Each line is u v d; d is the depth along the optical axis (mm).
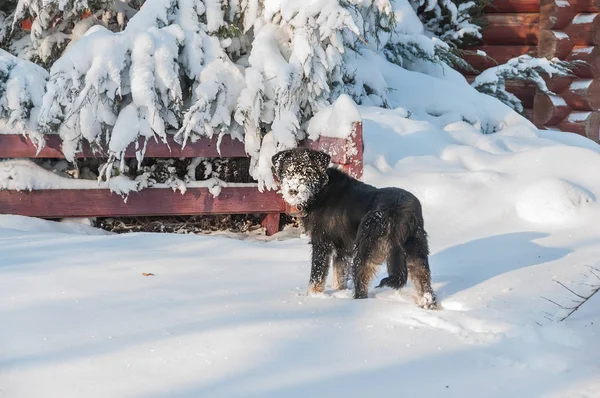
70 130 6641
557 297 4238
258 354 3191
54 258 5023
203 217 7605
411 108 9180
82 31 8211
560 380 2947
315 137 6785
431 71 10352
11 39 8719
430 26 12031
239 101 6863
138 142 6773
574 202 6070
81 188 6871
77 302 3967
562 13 11703
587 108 11875
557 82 11914
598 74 11789
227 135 7012
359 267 4391
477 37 12094
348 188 4715
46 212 6836
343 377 2951
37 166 6855
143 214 7035
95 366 3047
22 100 6551
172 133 6918
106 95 6688
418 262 4250
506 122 9195
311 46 6961
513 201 6281
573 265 4930
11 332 3459
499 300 4223
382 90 8852
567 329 3453
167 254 5285
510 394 2805
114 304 3945
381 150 6996
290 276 4832
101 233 6961
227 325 3590
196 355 3172
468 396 2783
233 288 4410
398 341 3408
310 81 7039
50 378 2926
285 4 6969
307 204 4676
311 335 3467
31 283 4344
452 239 5773
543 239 5621
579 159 6750
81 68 6562
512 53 12438
